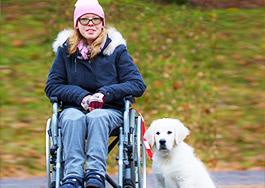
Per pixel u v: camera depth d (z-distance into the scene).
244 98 17.20
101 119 6.88
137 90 7.53
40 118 14.66
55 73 7.70
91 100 7.17
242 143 14.16
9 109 15.02
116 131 7.48
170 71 18.52
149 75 18.14
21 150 12.75
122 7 21.91
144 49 19.53
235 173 12.00
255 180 11.09
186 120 15.60
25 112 14.91
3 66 17.39
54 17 20.31
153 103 16.59
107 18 20.88
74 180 6.56
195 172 8.59
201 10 23.86
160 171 8.69
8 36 19.27
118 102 7.68
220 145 14.08
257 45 21.16
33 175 11.46
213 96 17.22
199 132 14.84
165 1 23.97
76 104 7.58
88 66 7.62
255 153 13.55
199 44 20.61
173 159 8.57
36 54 18.25
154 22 21.58
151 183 10.79
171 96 17.06
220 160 13.12
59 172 6.75
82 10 7.61
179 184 8.58
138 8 22.34
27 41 18.94
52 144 7.17
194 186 8.57
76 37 7.71
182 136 8.56
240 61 19.80
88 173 6.66
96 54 7.65
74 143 6.78
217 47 20.62
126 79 7.64
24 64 17.66
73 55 7.69
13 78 16.75
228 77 18.56
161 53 19.56
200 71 18.78
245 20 23.22
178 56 19.59
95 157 6.75
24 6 21.58
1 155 12.41
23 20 20.50
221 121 15.61
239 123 15.45
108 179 7.90
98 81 7.63
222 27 22.45
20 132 13.74
